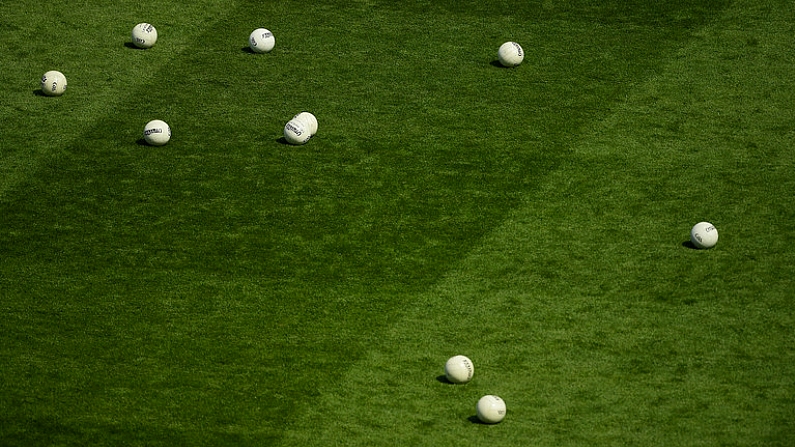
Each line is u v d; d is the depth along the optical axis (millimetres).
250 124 57781
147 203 51438
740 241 49219
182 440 37438
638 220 50625
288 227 49906
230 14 68688
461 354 42219
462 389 40312
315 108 59156
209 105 59469
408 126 57594
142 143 56156
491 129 57344
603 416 38906
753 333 43406
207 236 49188
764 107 59219
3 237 48719
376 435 37812
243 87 61125
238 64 63344
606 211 51188
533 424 38500
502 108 59219
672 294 45781
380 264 47500
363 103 59625
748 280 46625
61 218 50188
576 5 69500
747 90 60688
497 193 52375
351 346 42500
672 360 41906
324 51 64625
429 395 39969
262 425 38219
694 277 46844
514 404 39531
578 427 38344
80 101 59625
